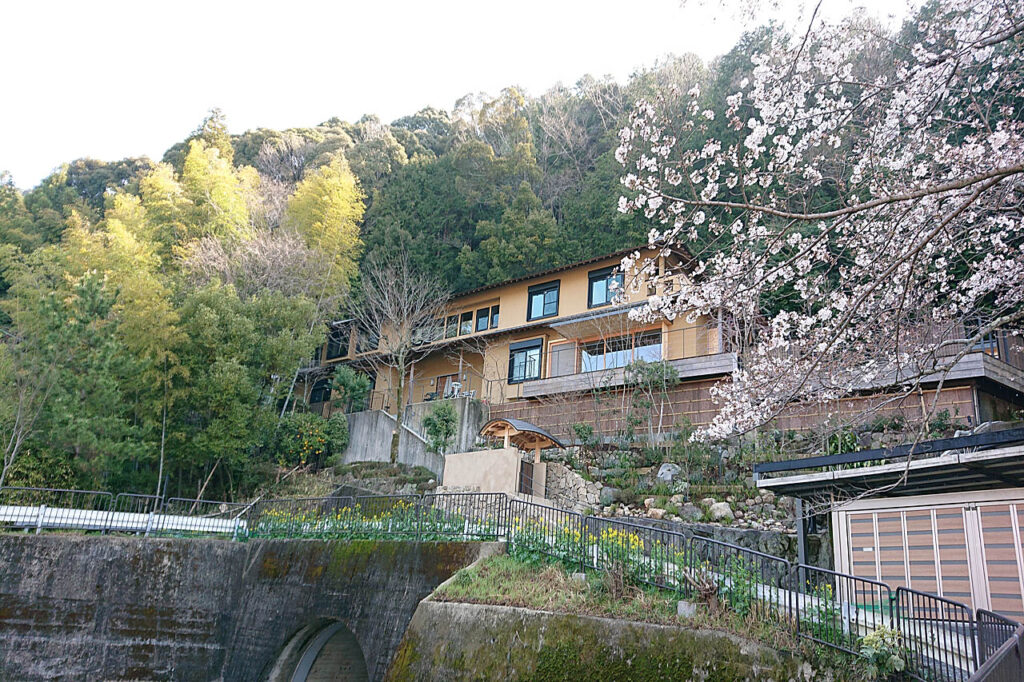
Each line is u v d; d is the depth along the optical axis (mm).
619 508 17000
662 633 8453
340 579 12391
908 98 8930
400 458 22969
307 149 47188
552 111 46031
